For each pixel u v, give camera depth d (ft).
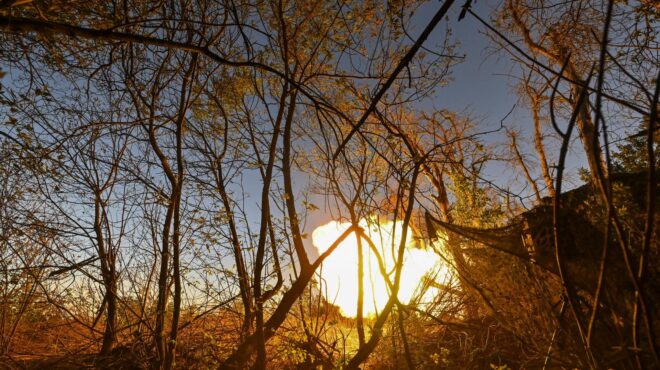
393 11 15.64
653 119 4.94
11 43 17.62
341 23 21.95
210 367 20.38
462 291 22.48
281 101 22.21
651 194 5.22
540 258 14.44
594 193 14.32
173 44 10.44
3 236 19.69
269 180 21.83
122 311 21.86
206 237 20.81
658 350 5.63
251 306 21.09
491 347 19.45
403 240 12.00
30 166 18.63
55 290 21.09
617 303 9.34
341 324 23.22
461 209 23.47
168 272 21.25
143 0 18.53
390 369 21.49
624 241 5.76
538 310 13.91
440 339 21.71
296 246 21.21
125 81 21.44
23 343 22.33
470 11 6.76
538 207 15.74
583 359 10.40
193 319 21.30
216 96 23.91
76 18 16.22
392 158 17.22
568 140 5.82
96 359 20.67
